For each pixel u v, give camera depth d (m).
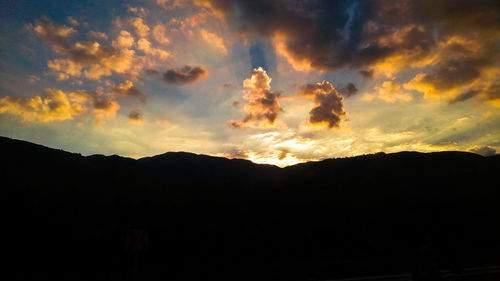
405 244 28.83
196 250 26.75
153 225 30.89
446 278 12.72
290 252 27.91
